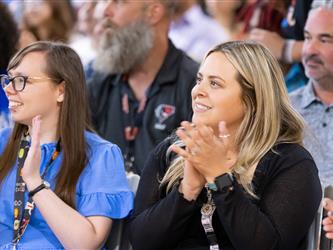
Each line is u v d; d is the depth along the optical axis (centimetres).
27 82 700
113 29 1042
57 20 1253
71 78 717
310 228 681
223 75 664
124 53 1024
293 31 1027
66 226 667
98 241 689
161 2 1036
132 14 1041
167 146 727
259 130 677
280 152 670
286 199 644
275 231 630
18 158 722
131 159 986
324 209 686
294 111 697
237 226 619
